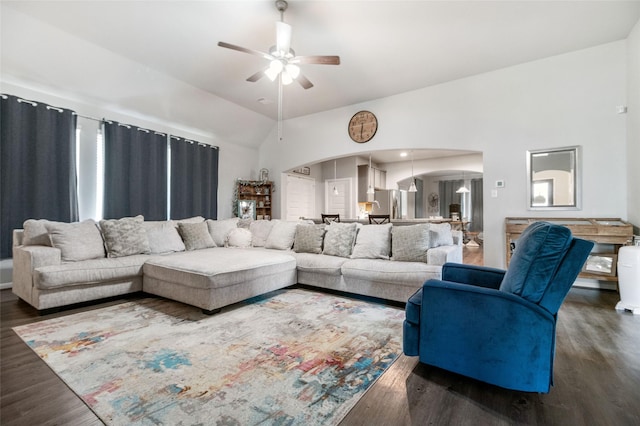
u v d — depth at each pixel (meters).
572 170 3.80
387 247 3.43
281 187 6.68
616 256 3.43
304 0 2.84
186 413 1.37
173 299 2.97
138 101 4.62
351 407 1.42
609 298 3.29
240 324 2.48
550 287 1.49
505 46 3.66
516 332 1.48
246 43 3.60
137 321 2.54
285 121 6.52
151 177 4.95
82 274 2.83
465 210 11.38
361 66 4.13
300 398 1.49
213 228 4.48
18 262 2.98
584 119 3.74
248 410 1.39
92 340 2.15
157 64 4.11
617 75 3.57
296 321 2.55
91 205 4.32
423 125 4.84
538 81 4.00
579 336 2.26
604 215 3.62
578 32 3.38
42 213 3.76
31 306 2.90
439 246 3.18
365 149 5.39
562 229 1.50
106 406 1.42
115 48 3.71
